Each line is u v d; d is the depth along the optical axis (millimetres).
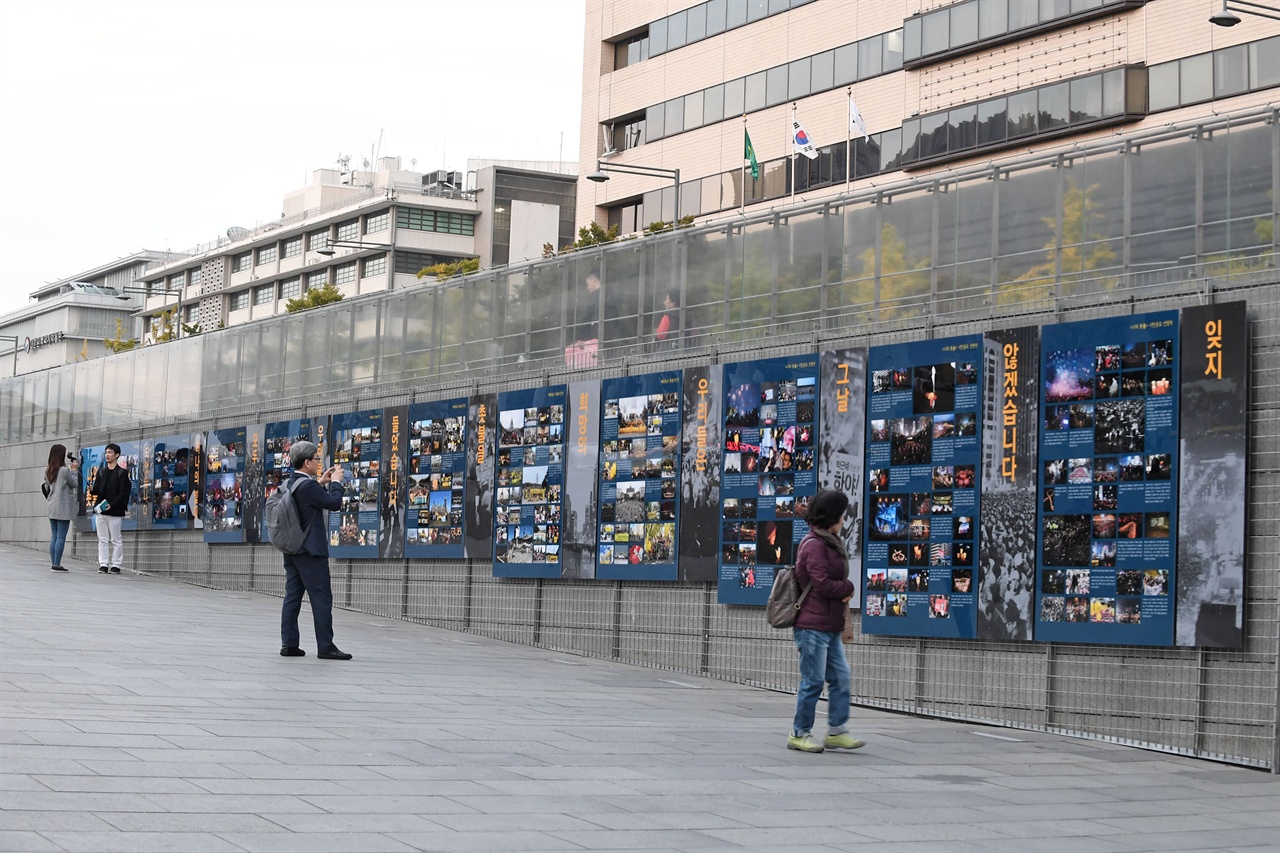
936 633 13688
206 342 26844
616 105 59344
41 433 32062
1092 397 12719
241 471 24656
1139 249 12836
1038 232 13617
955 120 44281
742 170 53156
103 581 23328
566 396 18312
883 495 14320
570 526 18031
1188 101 37969
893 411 14320
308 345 24062
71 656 12570
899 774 9734
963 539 13570
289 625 14297
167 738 8789
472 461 19828
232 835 6324
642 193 57781
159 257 144750
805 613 10562
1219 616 11664
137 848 5945
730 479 15945
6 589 19656
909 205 14805
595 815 7441
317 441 22969
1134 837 7902
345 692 11836
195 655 13602
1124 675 12320
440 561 20328
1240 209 12188
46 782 7160
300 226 107625
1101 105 39781
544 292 19297
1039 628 12859
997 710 13203
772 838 7156
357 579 21875
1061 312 13219
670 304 17328
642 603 17016
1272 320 11742
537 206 99688
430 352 21281
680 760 9617
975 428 13594
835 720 10703
